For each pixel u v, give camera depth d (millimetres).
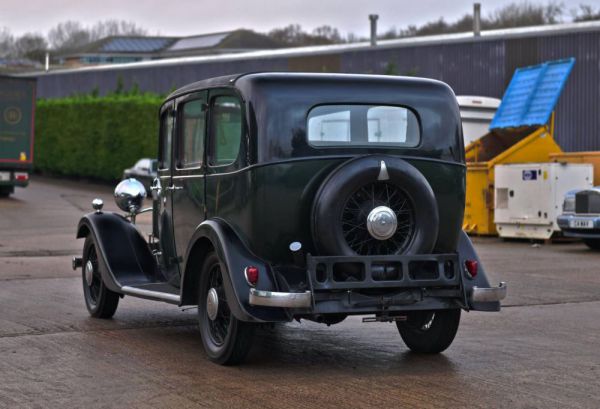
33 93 34969
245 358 7410
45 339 8672
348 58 45344
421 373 7199
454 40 40656
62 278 13906
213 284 7609
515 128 24484
